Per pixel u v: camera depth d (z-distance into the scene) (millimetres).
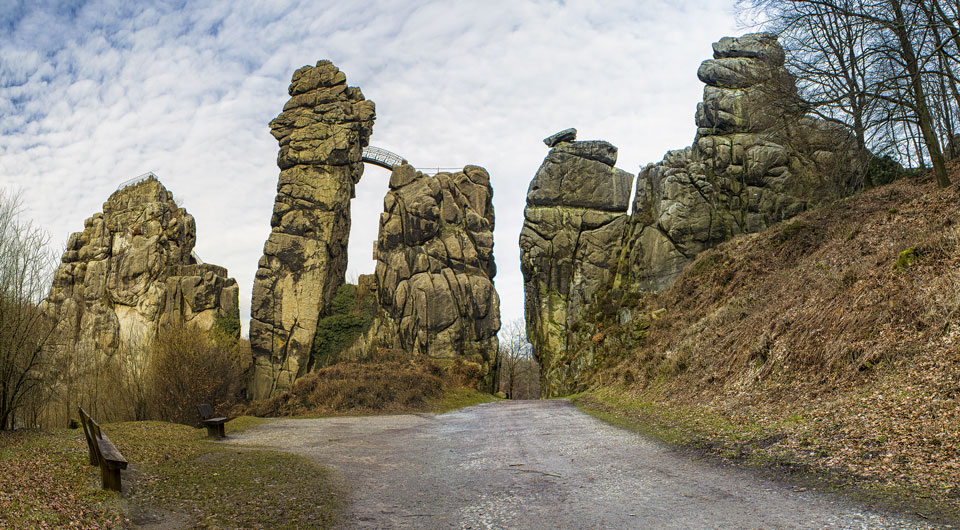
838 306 16969
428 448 16828
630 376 29203
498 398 45438
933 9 23703
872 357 13961
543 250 51844
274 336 53281
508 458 14070
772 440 12156
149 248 57656
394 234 55812
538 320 51656
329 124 57969
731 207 43188
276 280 54438
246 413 36781
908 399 11406
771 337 18922
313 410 33781
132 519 9414
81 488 10500
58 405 30531
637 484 10281
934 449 9125
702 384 21062
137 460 13922
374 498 10461
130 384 36875
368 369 40844
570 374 43188
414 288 52969
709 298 32469
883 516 7309
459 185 59062
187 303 55625
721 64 45812
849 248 23000
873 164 33812
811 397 14383
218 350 42469
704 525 7676
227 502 10398
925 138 25234
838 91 28391
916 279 15375
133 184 63062
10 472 11117
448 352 51125
